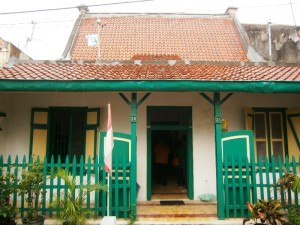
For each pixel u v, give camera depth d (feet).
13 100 28.48
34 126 27.84
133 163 22.20
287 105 28.58
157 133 35.65
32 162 21.20
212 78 22.13
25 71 24.86
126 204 21.95
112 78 21.84
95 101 28.45
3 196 19.61
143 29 44.93
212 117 28.58
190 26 46.03
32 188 19.97
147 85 21.61
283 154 27.76
